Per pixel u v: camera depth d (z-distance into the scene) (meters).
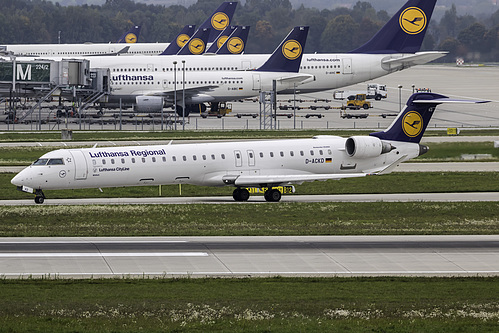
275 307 127.81
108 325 115.75
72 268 153.62
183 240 181.00
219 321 118.50
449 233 191.38
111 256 164.00
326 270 153.88
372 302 131.25
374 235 189.00
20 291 136.12
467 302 131.50
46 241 178.50
